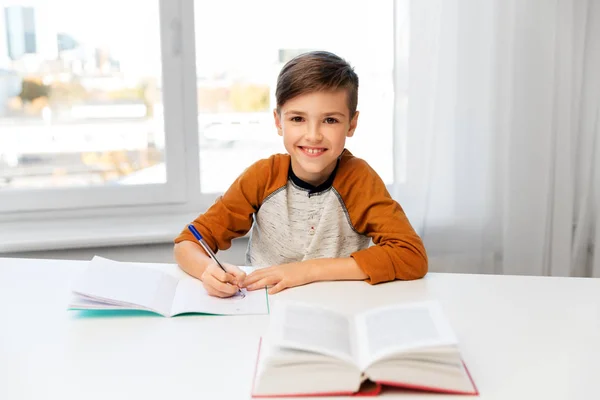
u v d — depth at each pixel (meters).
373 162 1.98
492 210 1.94
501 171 1.91
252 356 0.92
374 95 1.95
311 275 1.21
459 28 1.82
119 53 1.94
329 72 1.25
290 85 1.26
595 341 0.97
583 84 1.96
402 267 1.23
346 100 1.28
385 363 0.80
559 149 1.91
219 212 1.41
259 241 1.46
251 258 1.47
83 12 1.90
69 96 1.94
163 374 0.86
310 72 1.25
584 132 1.97
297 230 1.40
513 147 1.88
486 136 1.89
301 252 1.41
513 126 1.87
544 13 1.81
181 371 0.87
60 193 1.98
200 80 1.99
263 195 1.41
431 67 1.81
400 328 0.89
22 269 1.31
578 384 0.83
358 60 1.95
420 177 1.87
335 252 1.39
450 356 0.80
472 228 1.94
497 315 1.07
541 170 1.89
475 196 1.92
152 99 1.99
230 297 1.14
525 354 0.92
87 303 1.08
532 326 1.02
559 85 1.87
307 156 1.29
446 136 1.88
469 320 1.05
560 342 0.96
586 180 1.98
